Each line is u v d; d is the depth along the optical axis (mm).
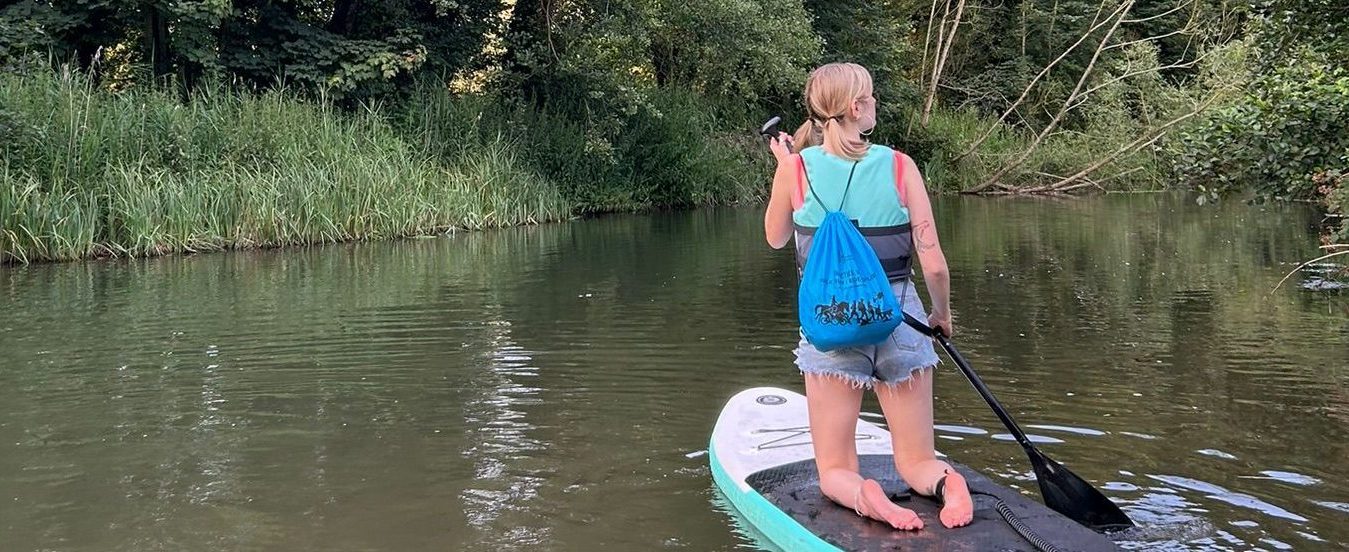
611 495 3520
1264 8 8305
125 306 7664
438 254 11609
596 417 4504
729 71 19844
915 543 2895
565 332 6488
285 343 6176
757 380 5180
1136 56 25484
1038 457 3193
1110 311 7156
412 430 4309
